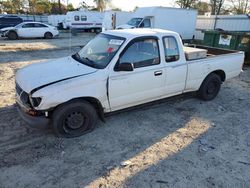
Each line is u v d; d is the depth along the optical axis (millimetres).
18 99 4105
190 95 5945
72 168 3486
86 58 4660
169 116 5234
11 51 13891
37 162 3592
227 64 6152
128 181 3248
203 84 5895
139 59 4531
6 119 4820
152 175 3371
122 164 3580
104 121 4602
